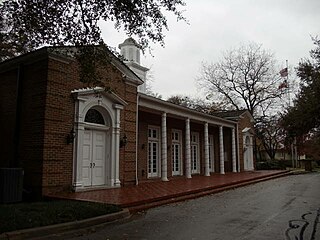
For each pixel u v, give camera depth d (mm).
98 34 9234
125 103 14992
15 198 10445
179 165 23078
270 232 6941
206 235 6719
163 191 12953
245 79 42000
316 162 51062
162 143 18688
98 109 14133
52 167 11711
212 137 27688
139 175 19000
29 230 6539
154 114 20516
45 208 8367
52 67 12078
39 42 9383
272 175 24500
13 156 12266
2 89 13562
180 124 23344
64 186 12109
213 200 12242
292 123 18312
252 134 31391
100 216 8148
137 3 9031
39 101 11922
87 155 13477
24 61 12602
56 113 12039
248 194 14102
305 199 12344
